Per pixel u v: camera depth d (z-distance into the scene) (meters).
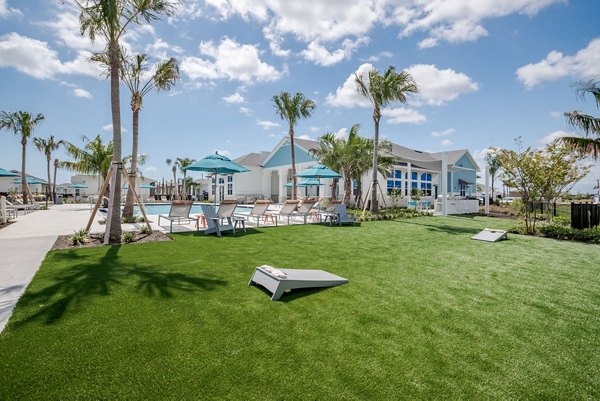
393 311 3.19
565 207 17.25
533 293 3.84
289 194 29.11
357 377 2.04
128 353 2.28
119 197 7.25
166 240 7.39
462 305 3.40
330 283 4.01
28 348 2.32
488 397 1.86
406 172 25.95
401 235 8.96
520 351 2.43
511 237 9.10
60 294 3.51
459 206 19.39
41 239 7.36
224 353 2.30
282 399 1.80
